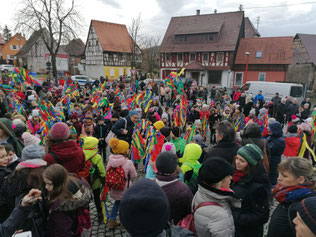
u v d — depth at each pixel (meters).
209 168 1.74
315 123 6.31
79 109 8.39
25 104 8.18
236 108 8.10
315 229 1.21
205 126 8.41
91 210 4.09
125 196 1.16
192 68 31.39
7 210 2.06
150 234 1.08
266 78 29.50
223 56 30.59
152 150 4.56
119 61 39.31
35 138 3.80
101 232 3.47
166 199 1.17
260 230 2.06
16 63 42.53
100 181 3.50
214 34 31.38
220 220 1.66
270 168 4.01
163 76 35.00
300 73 31.97
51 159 2.55
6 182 2.01
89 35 38.97
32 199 1.70
